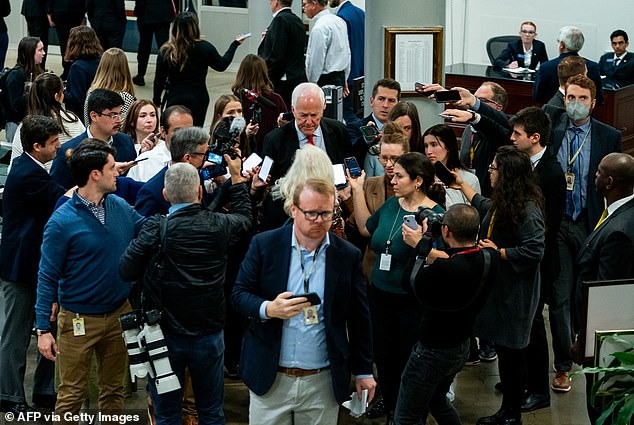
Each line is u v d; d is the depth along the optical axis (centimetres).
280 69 1076
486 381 712
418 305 589
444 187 637
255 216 649
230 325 686
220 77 1700
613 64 1320
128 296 575
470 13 1548
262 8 1304
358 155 724
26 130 614
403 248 585
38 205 619
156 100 1052
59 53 1827
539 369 659
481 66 1348
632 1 1440
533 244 588
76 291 555
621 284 531
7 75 970
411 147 684
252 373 490
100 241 553
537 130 635
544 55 1376
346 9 1145
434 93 701
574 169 720
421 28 785
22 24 1895
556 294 700
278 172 665
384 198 640
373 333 606
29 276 624
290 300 465
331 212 473
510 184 593
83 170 546
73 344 560
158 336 518
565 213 714
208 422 548
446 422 566
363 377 498
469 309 523
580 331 534
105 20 1466
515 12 1517
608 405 531
